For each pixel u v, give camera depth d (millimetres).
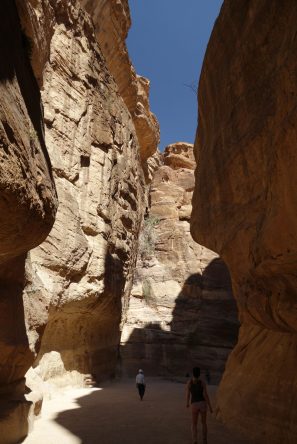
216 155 9141
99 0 20375
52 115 15930
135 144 26578
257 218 7281
